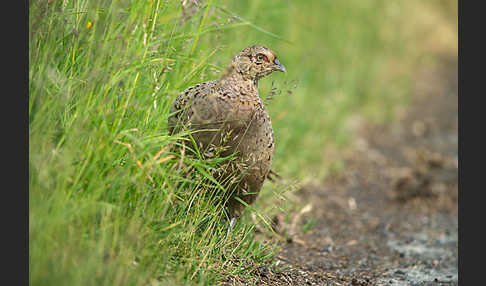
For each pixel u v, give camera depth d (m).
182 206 7.14
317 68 19.22
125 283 5.58
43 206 5.57
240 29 11.42
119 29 7.02
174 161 7.14
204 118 7.28
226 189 7.33
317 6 21.34
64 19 6.77
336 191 13.34
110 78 6.42
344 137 16.92
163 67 7.42
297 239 10.09
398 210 12.54
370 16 26.83
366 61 23.97
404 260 9.79
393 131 19.34
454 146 17.88
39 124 5.95
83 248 5.67
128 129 6.85
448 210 12.53
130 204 6.46
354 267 9.26
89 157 6.12
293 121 14.18
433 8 37.75
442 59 32.38
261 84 11.54
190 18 8.31
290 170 12.65
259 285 7.44
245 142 7.43
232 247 7.78
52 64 6.68
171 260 6.76
